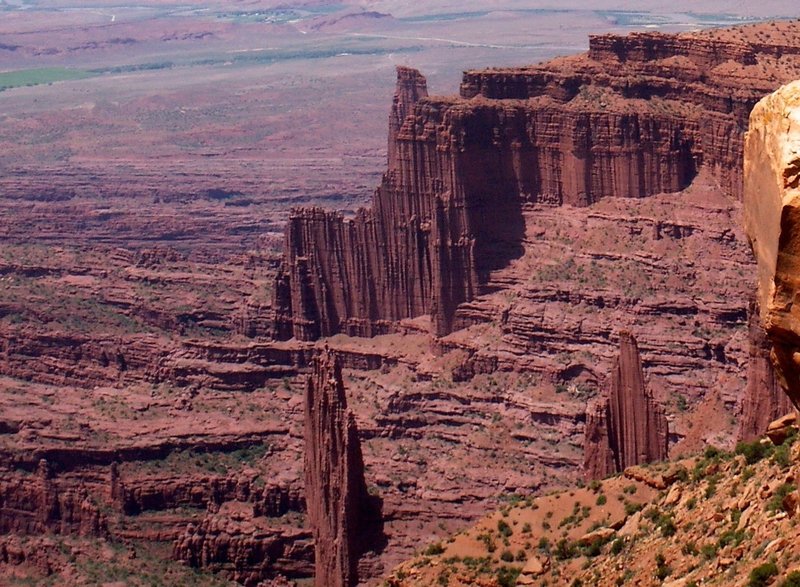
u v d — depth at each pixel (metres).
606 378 170.88
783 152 47.09
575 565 91.56
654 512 85.94
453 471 174.12
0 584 167.62
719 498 76.19
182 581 163.62
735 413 163.38
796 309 47.22
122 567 167.75
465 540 103.25
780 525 62.91
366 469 175.38
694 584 65.50
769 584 58.97
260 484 174.38
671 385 174.88
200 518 173.25
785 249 46.97
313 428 143.75
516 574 96.69
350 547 142.75
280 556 163.88
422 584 101.12
